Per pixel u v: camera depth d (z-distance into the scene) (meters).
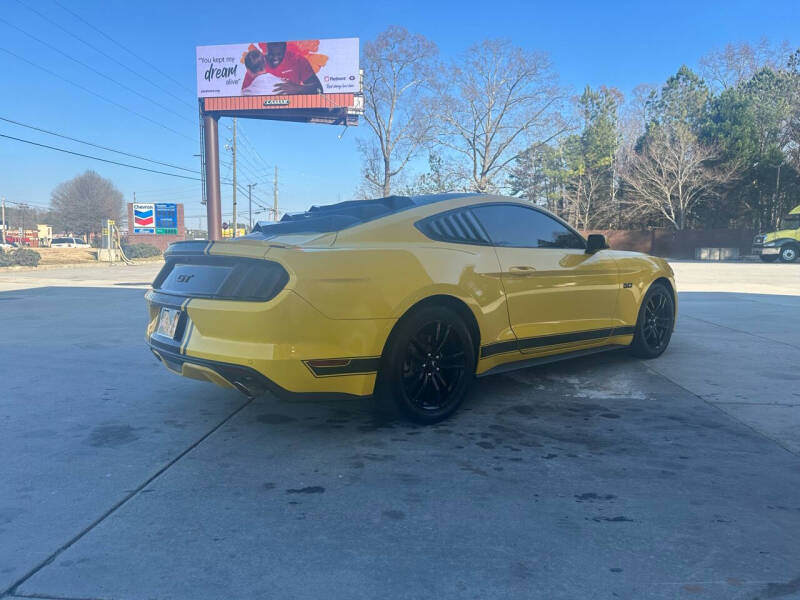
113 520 2.48
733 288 13.24
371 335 3.29
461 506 2.61
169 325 3.60
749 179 37.78
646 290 5.31
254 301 3.12
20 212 82.94
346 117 32.81
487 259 3.88
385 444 3.38
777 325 7.63
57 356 5.83
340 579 2.06
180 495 2.72
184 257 3.60
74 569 2.12
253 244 3.26
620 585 2.03
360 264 3.26
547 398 4.30
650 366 5.30
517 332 4.09
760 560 2.18
